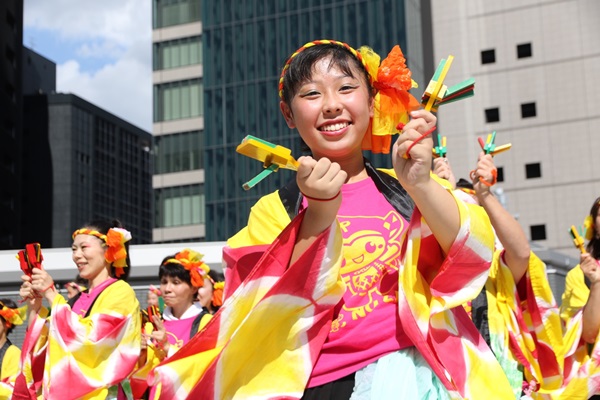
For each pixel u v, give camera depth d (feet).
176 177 196.13
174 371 8.69
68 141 290.35
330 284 8.57
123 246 22.62
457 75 186.19
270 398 8.70
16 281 36.55
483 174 12.99
